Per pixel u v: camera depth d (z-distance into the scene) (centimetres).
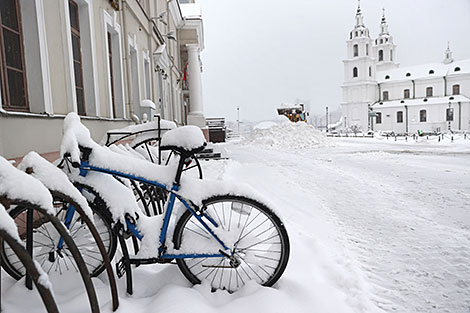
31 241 206
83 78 582
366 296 227
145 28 1066
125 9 802
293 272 254
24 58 389
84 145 207
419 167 948
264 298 206
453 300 226
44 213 148
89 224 184
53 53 433
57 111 441
